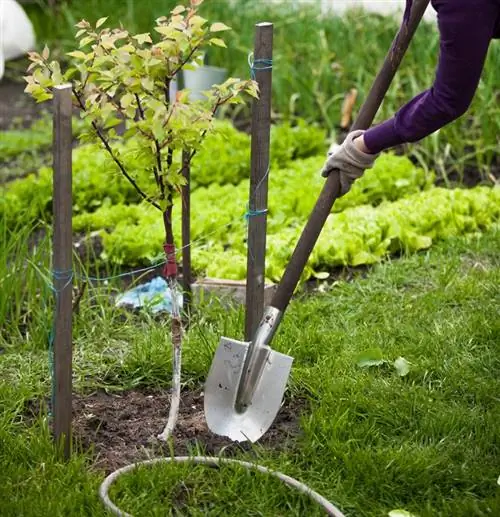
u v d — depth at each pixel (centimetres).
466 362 530
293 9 1038
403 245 686
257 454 451
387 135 428
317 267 664
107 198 771
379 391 500
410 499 429
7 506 415
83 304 595
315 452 455
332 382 507
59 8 1188
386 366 532
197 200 754
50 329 565
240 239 685
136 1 1116
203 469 439
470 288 606
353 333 562
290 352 541
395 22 959
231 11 1049
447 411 481
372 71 932
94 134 437
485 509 414
